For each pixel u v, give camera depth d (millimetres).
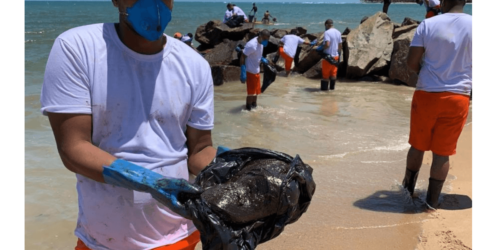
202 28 19656
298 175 2074
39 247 3885
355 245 3963
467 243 3996
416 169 4969
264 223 2012
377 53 13586
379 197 5035
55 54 2016
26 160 5801
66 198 4805
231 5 19844
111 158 1992
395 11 87438
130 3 2012
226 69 13070
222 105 9961
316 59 14414
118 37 2104
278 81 13648
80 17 58562
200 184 2145
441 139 4621
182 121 2289
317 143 7086
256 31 18125
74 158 1997
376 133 7684
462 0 4492
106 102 2057
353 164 6098
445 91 4496
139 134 2135
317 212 4605
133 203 2154
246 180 2051
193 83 2271
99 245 2211
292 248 3889
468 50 4398
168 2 2078
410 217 4562
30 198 4758
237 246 1895
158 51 2168
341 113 9258
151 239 2229
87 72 2023
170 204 1885
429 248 3928
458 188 5293
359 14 78625
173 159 2223
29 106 8555
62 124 2006
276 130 7859
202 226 1903
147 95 2145
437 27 4488
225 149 2328
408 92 11852
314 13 83375
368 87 12586
